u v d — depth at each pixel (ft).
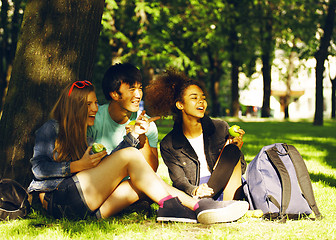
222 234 11.12
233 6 74.90
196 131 13.87
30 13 15.43
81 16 15.58
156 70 77.56
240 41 86.02
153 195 12.01
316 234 11.16
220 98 152.56
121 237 11.10
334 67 144.25
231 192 13.56
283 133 53.16
